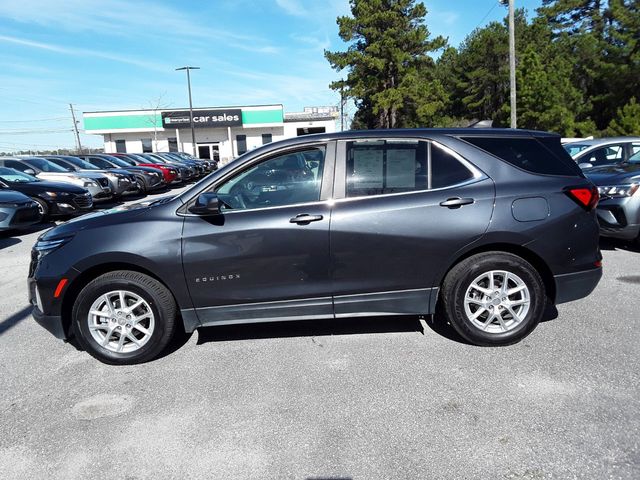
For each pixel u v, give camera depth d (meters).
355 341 3.95
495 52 42.59
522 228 3.55
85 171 15.28
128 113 44.06
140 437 2.76
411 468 2.42
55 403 3.17
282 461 2.51
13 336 4.37
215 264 3.58
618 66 35.34
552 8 49.72
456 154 3.69
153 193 19.52
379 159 3.68
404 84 37.50
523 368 3.37
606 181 6.48
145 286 3.59
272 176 3.71
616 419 2.73
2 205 9.12
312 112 59.34
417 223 3.55
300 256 3.58
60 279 3.58
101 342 3.69
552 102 33.91
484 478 2.32
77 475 2.46
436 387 3.17
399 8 36.81
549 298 3.86
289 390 3.22
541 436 2.61
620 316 4.24
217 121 43.69
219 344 4.01
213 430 2.80
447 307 3.70
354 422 2.83
